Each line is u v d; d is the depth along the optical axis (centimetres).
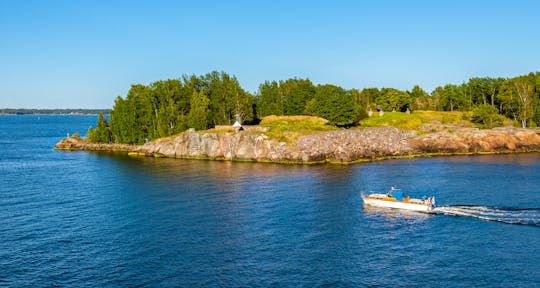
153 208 7925
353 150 13462
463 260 5441
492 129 15825
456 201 8081
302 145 13675
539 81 18550
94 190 9600
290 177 10725
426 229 6631
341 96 16438
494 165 12025
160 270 5234
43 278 5066
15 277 5091
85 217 7412
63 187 9988
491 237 6228
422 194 8644
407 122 17712
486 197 8325
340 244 6022
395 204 7781
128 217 7375
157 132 17612
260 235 6391
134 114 18375
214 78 18450
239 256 5622
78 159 15488
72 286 4869
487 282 4856
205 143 14962
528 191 8731
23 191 9562
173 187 9756
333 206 7931
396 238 6253
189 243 6094
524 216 7138
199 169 12419
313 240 6184
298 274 5094
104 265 5397
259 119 19012
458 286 4769
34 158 15875
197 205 8081
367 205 8006
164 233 6519
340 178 10456
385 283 4859
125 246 6012
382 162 13025
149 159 15238
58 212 7750
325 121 18275
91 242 6175
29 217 7438
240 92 17312
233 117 17700
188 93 18138
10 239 6325
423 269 5197
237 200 8406
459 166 11938
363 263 5384
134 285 4872
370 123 17712
